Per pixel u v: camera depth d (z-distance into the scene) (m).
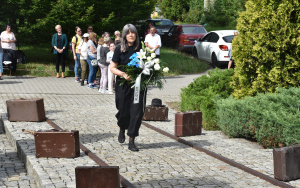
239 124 7.84
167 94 13.82
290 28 7.71
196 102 9.57
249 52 8.28
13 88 13.79
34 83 15.04
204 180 5.23
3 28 25.55
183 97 10.48
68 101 12.08
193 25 25.31
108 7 18.25
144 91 6.64
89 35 14.46
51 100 12.12
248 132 7.78
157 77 6.62
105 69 13.66
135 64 6.39
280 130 6.83
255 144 7.59
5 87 13.94
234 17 38.72
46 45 24.47
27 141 7.21
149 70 6.42
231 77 9.02
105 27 18.22
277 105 7.30
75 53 15.54
